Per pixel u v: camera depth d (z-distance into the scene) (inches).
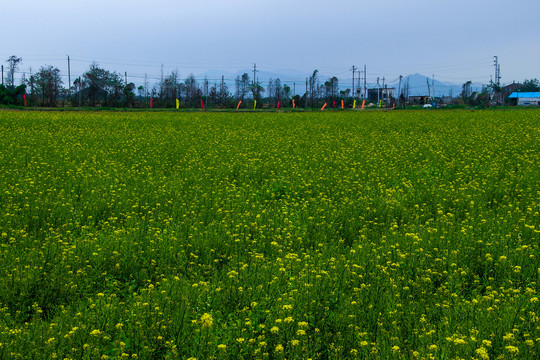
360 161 679.1
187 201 440.8
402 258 277.6
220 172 584.7
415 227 349.1
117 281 257.3
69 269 266.5
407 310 214.4
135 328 192.7
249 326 193.8
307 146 863.1
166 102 3617.1
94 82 3388.3
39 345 183.6
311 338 196.4
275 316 207.6
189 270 278.5
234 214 386.3
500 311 206.5
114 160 678.5
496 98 4367.6
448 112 2202.3
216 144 869.8
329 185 516.1
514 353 170.9
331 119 1637.6
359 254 291.7
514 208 400.2
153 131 1129.4
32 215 372.8
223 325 199.5
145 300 223.9
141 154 740.0
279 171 595.5
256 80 4520.2
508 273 256.1
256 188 522.9
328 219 380.8
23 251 290.0
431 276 258.7
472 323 200.5
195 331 192.5
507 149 749.3
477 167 599.2
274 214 395.2
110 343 190.1
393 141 911.7
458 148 773.3
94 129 1169.4
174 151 770.2
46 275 251.4
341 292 232.2
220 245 317.7
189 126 1302.9
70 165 608.7
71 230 355.9
